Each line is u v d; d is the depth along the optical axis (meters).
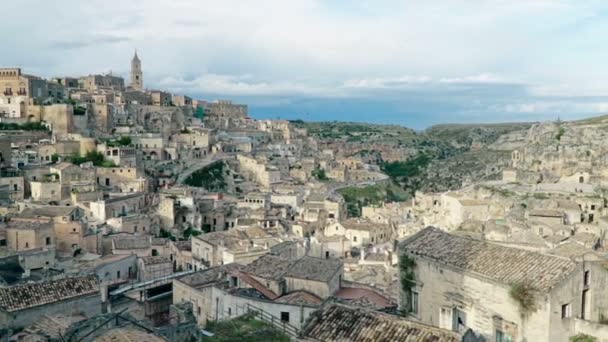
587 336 39.09
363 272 99.12
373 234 151.25
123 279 101.00
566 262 40.97
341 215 186.88
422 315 48.12
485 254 45.56
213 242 110.31
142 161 195.50
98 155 177.12
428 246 49.22
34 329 45.31
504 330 41.22
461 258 45.78
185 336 45.44
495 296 41.72
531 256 43.34
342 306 40.38
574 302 39.97
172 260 119.12
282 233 136.50
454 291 45.06
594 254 84.75
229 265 81.75
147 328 41.31
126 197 146.50
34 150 168.25
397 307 53.19
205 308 69.00
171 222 150.00
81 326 40.50
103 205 135.12
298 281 65.12
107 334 36.78
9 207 126.19
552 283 39.06
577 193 180.75
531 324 39.44
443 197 186.50
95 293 57.47
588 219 162.75
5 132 180.00
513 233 124.12
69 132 198.25
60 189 143.88
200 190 184.88
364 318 38.44
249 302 61.59
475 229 142.62
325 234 149.88
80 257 108.88
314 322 39.53
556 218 146.62
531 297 39.31
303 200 195.25
